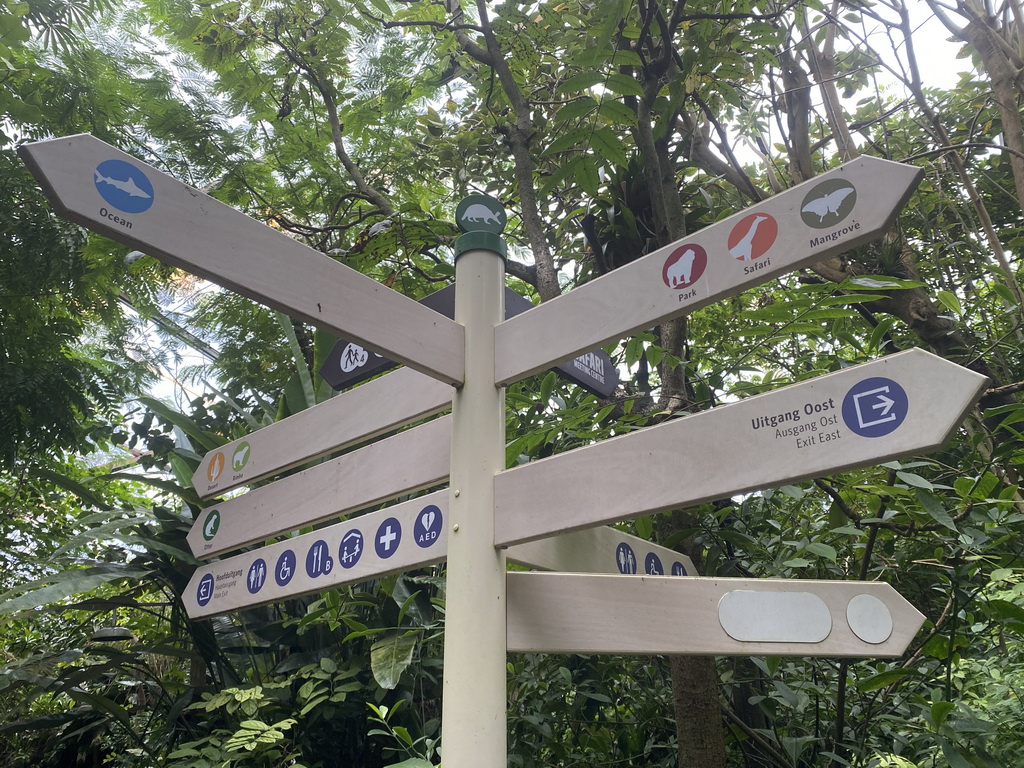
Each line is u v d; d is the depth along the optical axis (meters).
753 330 1.72
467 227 1.45
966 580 1.64
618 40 2.23
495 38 2.98
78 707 3.11
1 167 4.64
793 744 1.81
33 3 4.00
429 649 2.47
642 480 1.08
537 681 2.23
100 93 4.75
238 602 1.67
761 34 2.51
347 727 2.53
